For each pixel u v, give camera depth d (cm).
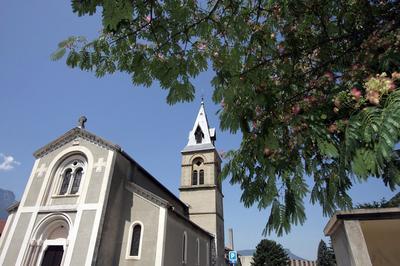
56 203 1800
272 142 328
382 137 203
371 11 345
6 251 1686
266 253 4225
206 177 3244
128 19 275
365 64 307
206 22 369
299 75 383
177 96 394
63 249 1672
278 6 378
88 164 1897
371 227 611
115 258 1677
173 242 1867
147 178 2334
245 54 388
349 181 273
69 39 374
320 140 278
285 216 322
